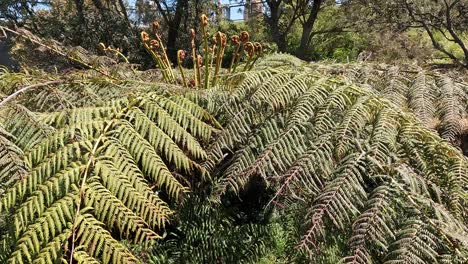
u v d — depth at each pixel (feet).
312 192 3.74
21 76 5.22
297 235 3.94
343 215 3.72
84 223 3.21
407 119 4.18
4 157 3.71
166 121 4.16
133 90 4.74
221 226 5.36
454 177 3.78
